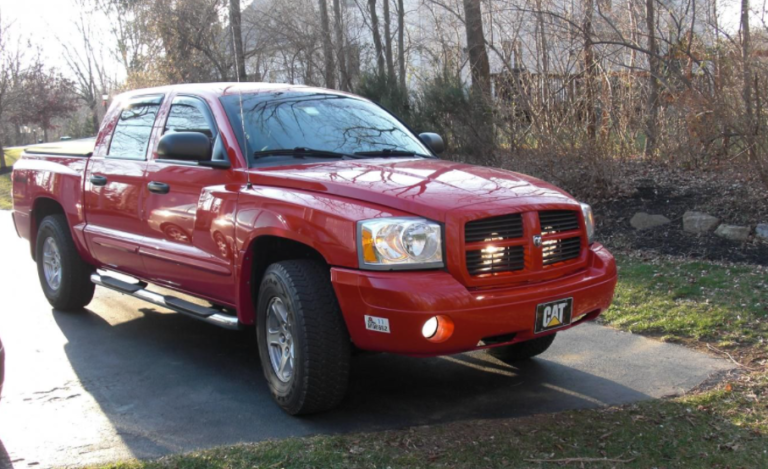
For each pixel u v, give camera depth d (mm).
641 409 4027
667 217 8398
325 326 3811
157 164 5125
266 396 4441
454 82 11781
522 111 10328
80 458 3574
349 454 3486
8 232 12086
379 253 3605
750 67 8258
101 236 5676
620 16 12266
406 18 23672
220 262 4492
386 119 5570
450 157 11352
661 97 10648
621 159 10430
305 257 4289
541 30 11266
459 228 3652
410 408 4199
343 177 4082
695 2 10977
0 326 6066
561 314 3908
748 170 8328
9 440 3812
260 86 5293
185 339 5711
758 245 7277
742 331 5316
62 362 5125
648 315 5789
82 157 6059
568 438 3650
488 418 3996
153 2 20469
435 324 3557
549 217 4062
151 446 3711
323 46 17562
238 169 4492
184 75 20500
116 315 6453
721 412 3938
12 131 55219
